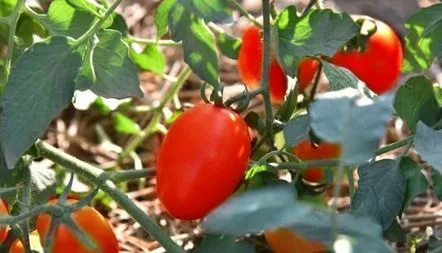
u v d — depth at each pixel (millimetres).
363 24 725
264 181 646
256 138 708
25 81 613
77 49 626
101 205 842
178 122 625
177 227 834
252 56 729
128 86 650
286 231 652
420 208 851
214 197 618
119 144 950
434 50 739
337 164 635
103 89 647
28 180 641
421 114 643
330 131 466
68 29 679
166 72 1027
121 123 906
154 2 1108
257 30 727
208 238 615
